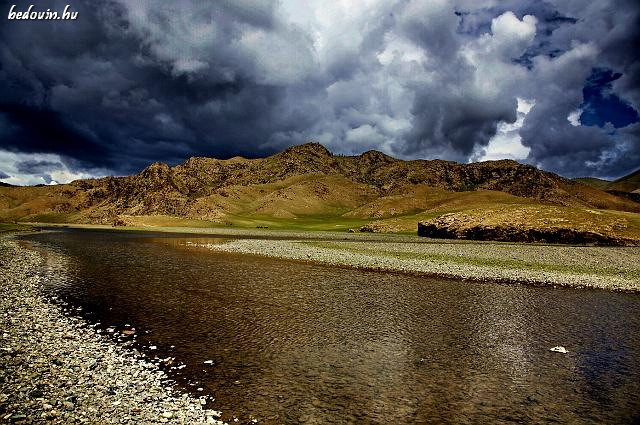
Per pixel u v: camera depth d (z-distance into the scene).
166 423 12.29
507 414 14.24
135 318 25.03
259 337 21.92
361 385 16.22
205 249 73.12
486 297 33.44
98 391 14.17
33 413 12.15
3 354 16.95
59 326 22.19
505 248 75.50
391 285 38.03
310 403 14.53
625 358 19.92
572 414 14.38
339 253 65.19
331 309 28.48
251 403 14.34
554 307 30.38
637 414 14.48
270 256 61.38
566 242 96.81
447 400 15.16
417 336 22.73
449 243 92.12
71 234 128.12
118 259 55.66
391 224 167.38
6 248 65.56
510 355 20.06
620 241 90.31
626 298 34.06
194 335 21.98
